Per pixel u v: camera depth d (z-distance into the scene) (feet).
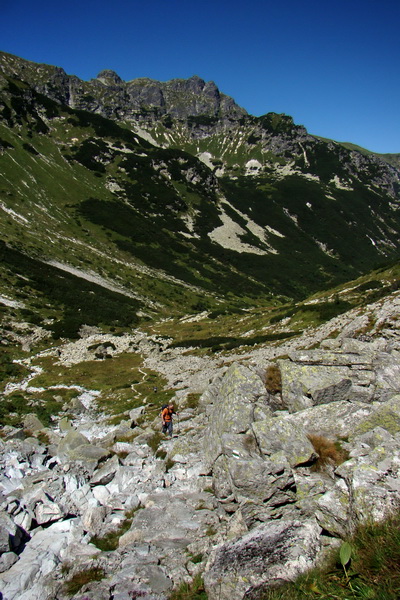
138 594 23.54
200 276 600.80
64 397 148.97
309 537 22.45
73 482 47.62
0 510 36.94
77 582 26.48
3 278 355.36
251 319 306.14
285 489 29.76
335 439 40.57
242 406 47.55
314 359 57.67
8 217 535.19
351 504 23.15
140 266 563.48
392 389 49.11
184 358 221.05
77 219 627.46
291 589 19.26
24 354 232.32
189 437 62.69
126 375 193.47
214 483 37.01
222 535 28.89
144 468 50.24
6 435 81.71
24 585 27.76
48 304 342.64
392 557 17.79
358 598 16.88
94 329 304.91
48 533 36.63
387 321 133.08
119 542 31.89
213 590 21.07
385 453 28.89
